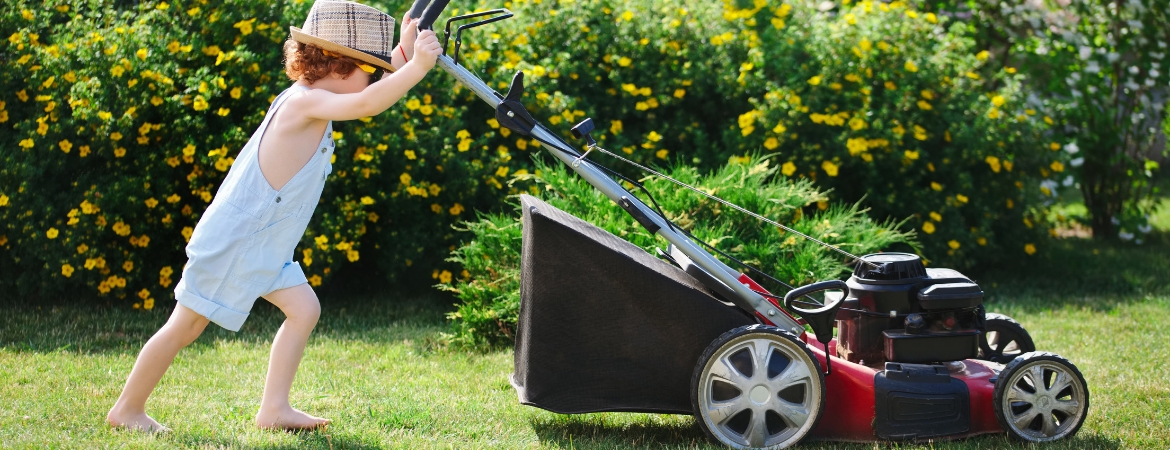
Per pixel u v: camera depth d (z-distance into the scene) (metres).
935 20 6.32
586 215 4.63
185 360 4.20
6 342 4.45
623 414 3.56
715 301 3.10
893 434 3.16
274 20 5.32
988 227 6.30
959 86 6.32
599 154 5.70
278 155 2.95
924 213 5.98
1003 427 3.18
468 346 4.59
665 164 5.91
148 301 5.14
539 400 3.16
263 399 3.20
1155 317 5.33
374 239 5.67
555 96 5.60
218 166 4.94
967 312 3.24
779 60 5.99
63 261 4.97
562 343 3.11
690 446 3.15
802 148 5.79
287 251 3.07
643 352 3.12
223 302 2.97
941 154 6.19
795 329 3.22
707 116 6.32
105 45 4.93
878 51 6.01
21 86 5.17
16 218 4.94
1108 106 7.61
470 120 5.73
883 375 3.18
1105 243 7.79
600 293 3.06
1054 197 7.11
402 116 5.31
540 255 3.01
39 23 5.20
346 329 4.98
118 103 4.93
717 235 4.51
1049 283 6.32
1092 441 3.23
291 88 3.04
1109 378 4.13
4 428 3.12
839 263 4.82
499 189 5.54
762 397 3.06
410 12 3.03
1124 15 7.41
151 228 5.25
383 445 3.10
